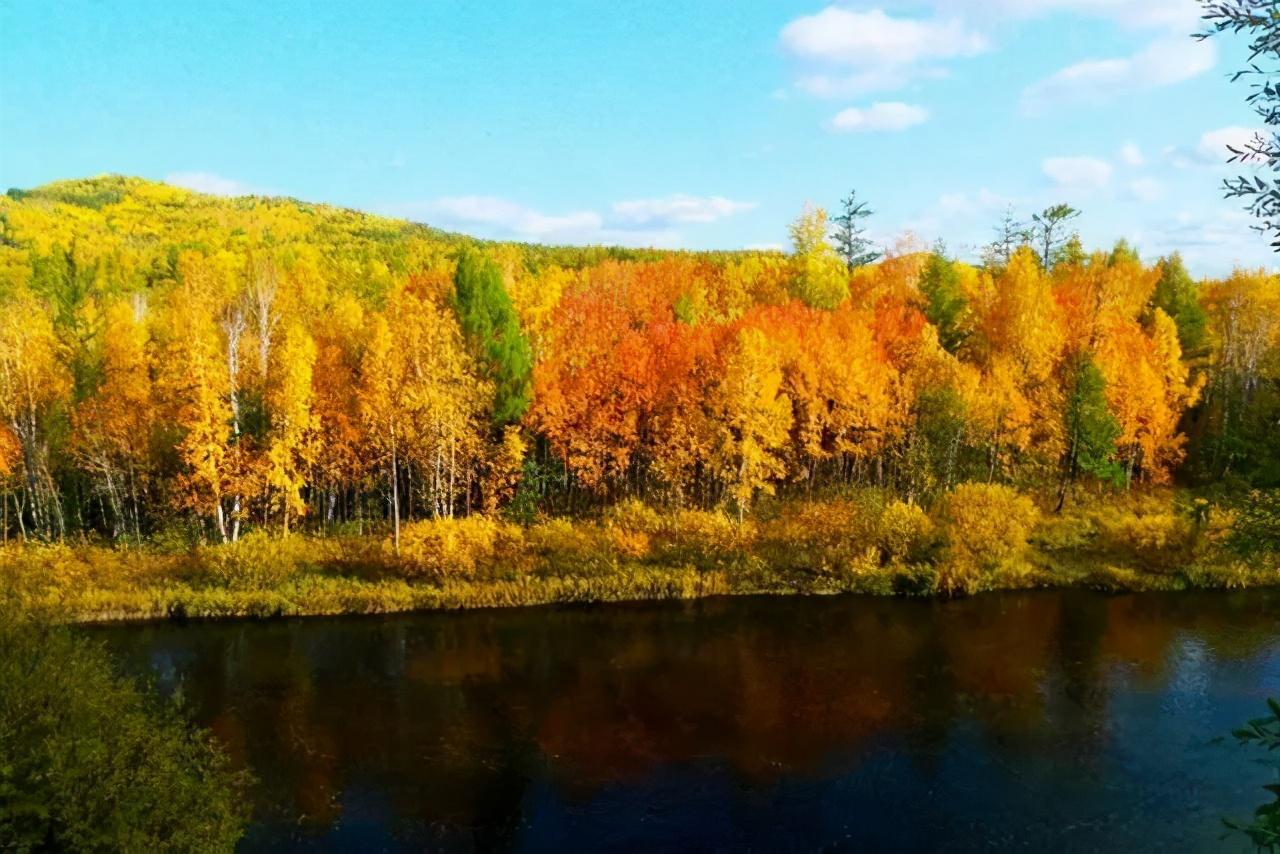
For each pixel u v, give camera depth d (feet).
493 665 90.43
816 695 81.25
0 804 39.27
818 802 62.03
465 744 72.13
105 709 46.68
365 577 116.37
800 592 114.93
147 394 133.08
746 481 127.85
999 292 162.61
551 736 73.46
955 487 129.90
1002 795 62.39
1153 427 150.41
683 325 158.81
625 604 111.24
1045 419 146.51
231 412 124.47
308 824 59.67
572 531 123.75
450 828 59.31
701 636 98.73
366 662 91.45
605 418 141.90
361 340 149.07
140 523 142.41
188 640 98.12
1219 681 82.33
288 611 106.63
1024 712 76.33
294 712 78.64
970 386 137.69
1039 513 131.03
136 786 43.29
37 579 108.99
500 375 135.03
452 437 125.18
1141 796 61.67
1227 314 170.50
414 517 143.13
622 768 67.72
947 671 86.63
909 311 171.63
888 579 114.52
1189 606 106.32
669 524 126.62
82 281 217.36
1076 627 99.30
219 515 122.93
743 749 70.59
